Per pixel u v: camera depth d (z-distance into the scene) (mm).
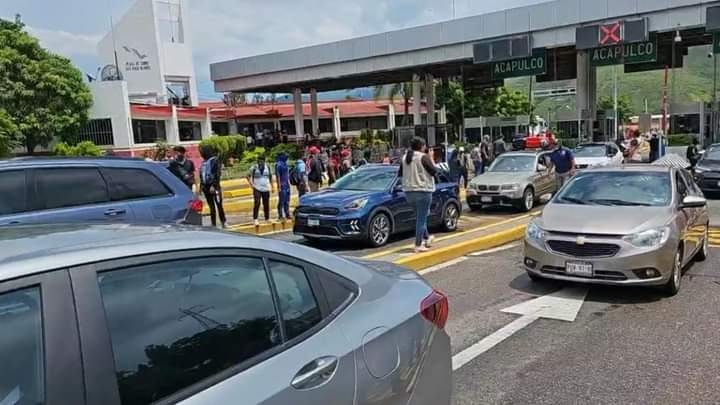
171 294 2092
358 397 2367
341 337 2445
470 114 47531
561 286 7152
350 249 10211
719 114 34906
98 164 7000
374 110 53219
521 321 5836
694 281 7207
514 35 25688
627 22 22719
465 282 7543
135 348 1906
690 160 20516
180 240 2244
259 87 37062
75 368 1746
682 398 4059
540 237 6809
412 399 2729
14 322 1725
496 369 4652
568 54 32156
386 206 10500
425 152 9078
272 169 23531
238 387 2018
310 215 10312
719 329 5410
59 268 1853
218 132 48062
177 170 12656
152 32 35031
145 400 1850
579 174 8336
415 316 2865
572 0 24031
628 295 6656
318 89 41438
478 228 12305
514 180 15297
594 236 6449
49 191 6465
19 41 25688
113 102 28703
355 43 30906
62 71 26656
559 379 4430
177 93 37156
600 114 31312
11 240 2119
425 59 28750
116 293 1946
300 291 2506
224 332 2156
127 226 2494
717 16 20953
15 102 25297
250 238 2531
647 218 6660
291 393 2104
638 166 8258
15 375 1688
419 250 9117
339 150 25688
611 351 4957
